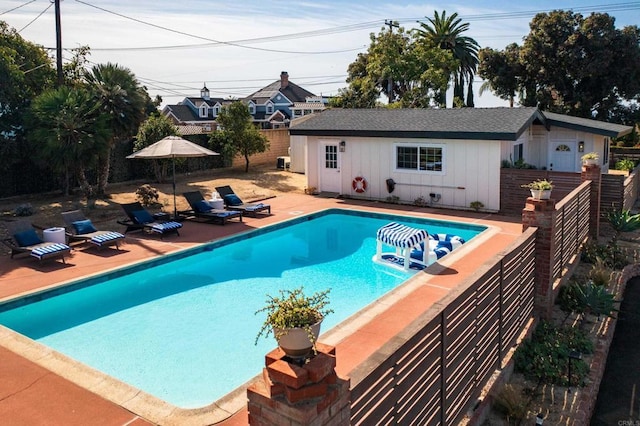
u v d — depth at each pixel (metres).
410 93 34.25
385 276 11.52
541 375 6.78
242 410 5.53
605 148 21.84
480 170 16.91
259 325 8.91
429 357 4.52
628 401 6.54
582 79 32.50
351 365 6.55
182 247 12.98
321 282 11.18
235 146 26.11
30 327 9.10
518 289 7.27
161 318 9.34
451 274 10.30
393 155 18.73
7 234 14.09
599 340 7.93
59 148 16.38
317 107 63.50
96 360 7.71
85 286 10.68
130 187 22.02
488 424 5.81
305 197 20.45
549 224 8.12
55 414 5.55
